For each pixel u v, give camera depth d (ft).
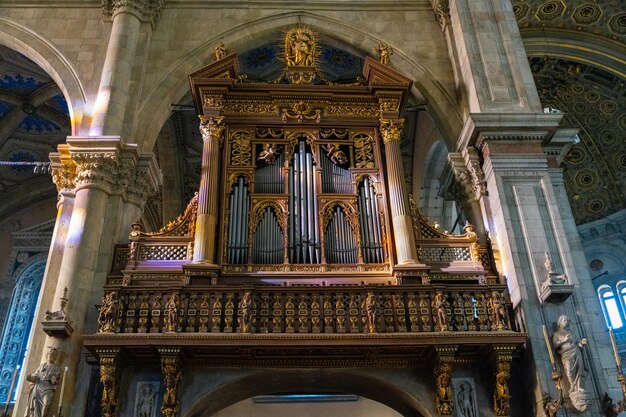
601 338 33.99
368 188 39.45
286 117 41.52
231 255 36.01
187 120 62.95
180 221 38.06
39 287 70.33
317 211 37.96
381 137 41.45
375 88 41.75
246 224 37.27
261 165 40.32
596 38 59.67
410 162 66.74
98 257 37.24
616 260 70.64
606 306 70.90
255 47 50.88
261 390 36.78
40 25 48.37
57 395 32.07
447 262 37.14
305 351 32.78
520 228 37.04
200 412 35.22
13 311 68.44
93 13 49.21
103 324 31.71
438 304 33.17
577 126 70.44
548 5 57.62
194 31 49.26
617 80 64.59
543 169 39.17
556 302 34.40
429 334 31.73
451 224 65.16
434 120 47.47
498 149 39.78
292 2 51.16
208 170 38.52
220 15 50.34
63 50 47.14
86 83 45.50
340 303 33.35
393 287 33.53
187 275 34.58
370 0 51.52
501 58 44.37
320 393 37.65
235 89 41.68
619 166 70.28
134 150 40.68
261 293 33.47
